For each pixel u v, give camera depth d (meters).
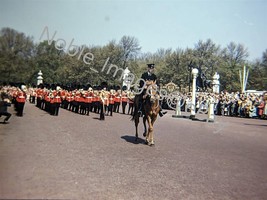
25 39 55.69
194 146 12.70
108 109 25.69
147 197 6.25
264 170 9.35
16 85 28.42
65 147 10.39
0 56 53.50
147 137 12.70
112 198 6.00
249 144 14.25
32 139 11.37
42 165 7.81
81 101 25.25
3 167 7.38
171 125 20.48
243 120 27.47
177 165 9.13
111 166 8.39
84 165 8.21
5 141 10.60
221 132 18.22
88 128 16.00
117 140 12.90
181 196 6.49
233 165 9.69
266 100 30.41
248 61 74.44
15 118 18.62
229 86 67.00
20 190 5.92
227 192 7.02
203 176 8.17
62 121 18.58
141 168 8.46
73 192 6.08
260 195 7.00
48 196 5.73
